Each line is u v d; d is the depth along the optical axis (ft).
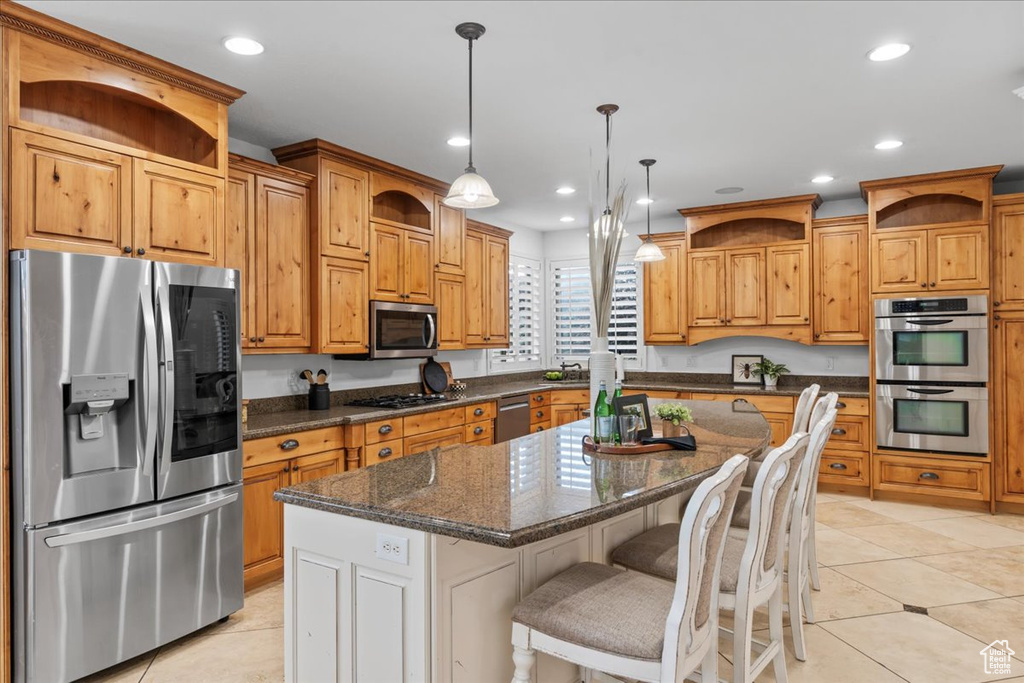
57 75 7.79
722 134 12.28
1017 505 15.03
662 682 4.93
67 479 7.52
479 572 5.72
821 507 15.72
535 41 8.41
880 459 16.22
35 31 7.54
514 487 6.31
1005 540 13.20
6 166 7.27
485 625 5.80
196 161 9.92
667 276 19.66
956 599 10.32
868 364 17.85
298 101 10.42
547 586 5.97
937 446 15.52
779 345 19.33
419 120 11.35
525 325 22.36
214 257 9.55
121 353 8.01
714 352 20.34
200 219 9.36
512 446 8.80
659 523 8.88
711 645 5.71
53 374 7.40
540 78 9.59
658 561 6.91
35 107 8.41
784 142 12.82
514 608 5.78
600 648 5.15
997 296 15.07
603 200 18.06
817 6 7.59
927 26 8.08
